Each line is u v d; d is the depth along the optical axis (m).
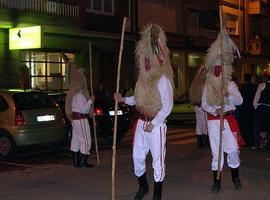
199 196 6.49
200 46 28.19
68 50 20.17
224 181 7.38
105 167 8.73
